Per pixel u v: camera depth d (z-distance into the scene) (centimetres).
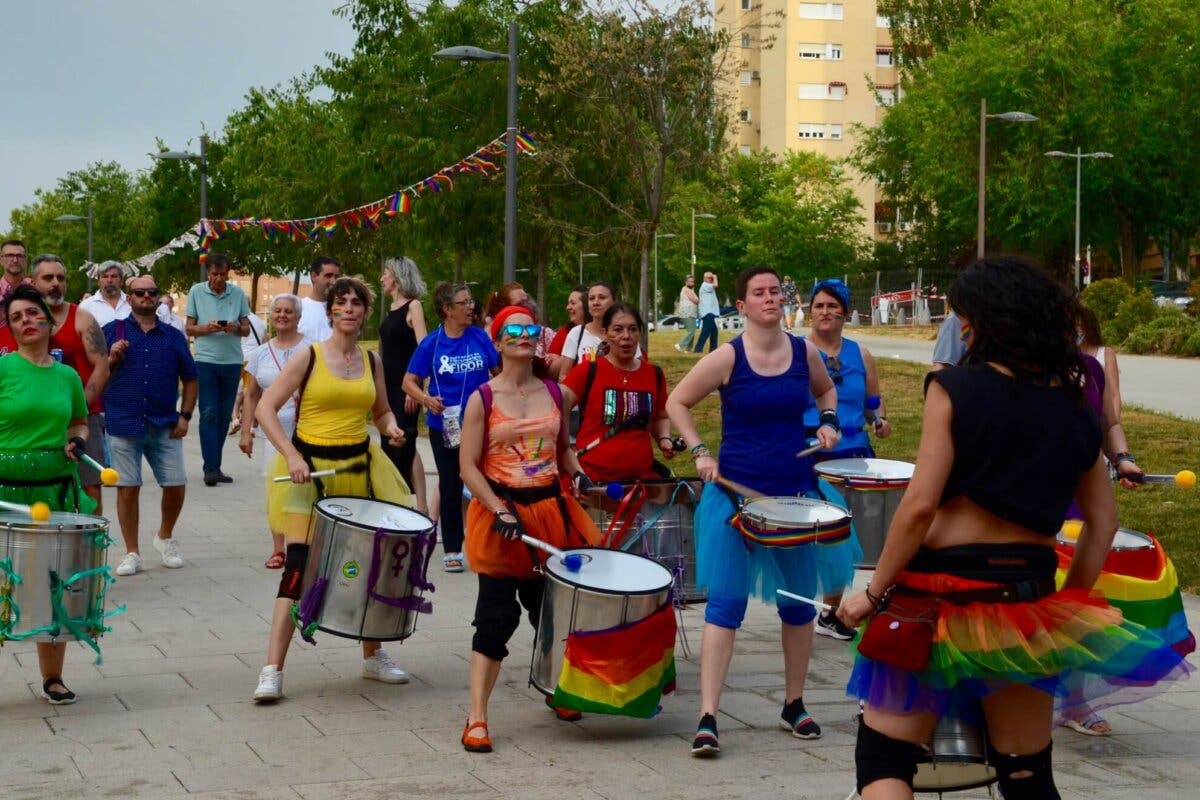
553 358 981
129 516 986
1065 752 592
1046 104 4862
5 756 570
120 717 631
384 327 1077
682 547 699
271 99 4397
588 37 2439
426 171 3017
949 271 5872
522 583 620
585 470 752
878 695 386
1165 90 4834
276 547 977
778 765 567
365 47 3109
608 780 546
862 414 812
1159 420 1741
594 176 2841
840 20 9312
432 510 1093
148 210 5103
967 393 377
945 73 5144
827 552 613
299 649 771
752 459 628
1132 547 589
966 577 379
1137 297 3312
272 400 685
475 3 2966
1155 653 381
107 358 934
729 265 7744
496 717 641
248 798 519
